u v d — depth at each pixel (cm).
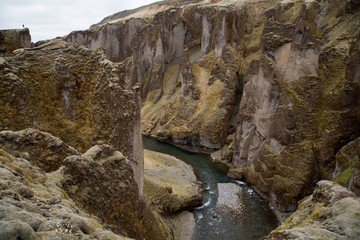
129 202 1870
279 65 4488
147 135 8000
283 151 4016
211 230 3434
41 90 2616
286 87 4222
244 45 7569
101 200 1547
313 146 3853
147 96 9512
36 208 818
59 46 2944
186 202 3812
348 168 3256
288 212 3750
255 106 4900
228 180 4953
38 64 2709
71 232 758
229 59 6831
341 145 3750
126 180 1883
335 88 3969
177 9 9662
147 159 5650
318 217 1234
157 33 9631
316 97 4034
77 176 1455
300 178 3691
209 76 7419
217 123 6450
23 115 2320
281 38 4466
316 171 3753
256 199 4209
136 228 1897
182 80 7581
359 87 3597
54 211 865
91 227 892
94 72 2870
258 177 4434
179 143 7038
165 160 5747
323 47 4753
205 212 3834
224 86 6619
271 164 4178
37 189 1062
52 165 1490
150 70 9675
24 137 1438
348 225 1066
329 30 5316
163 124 7788
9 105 2256
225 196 4312
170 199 3681
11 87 2292
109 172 1730
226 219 3681
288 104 4088
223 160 5922
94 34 12231
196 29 9156
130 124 2555
